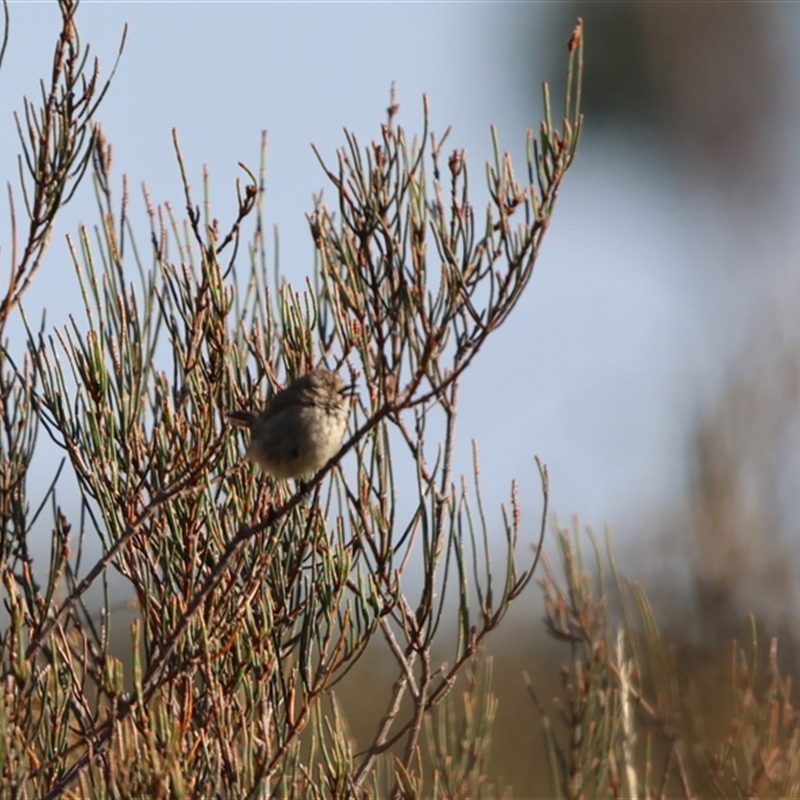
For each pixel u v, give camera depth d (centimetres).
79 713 1006
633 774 1243
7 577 948
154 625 1036
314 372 1063
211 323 1043
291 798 1013
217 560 1052
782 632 1720
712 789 1281
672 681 1323
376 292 973
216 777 964
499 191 940
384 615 1060
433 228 953
